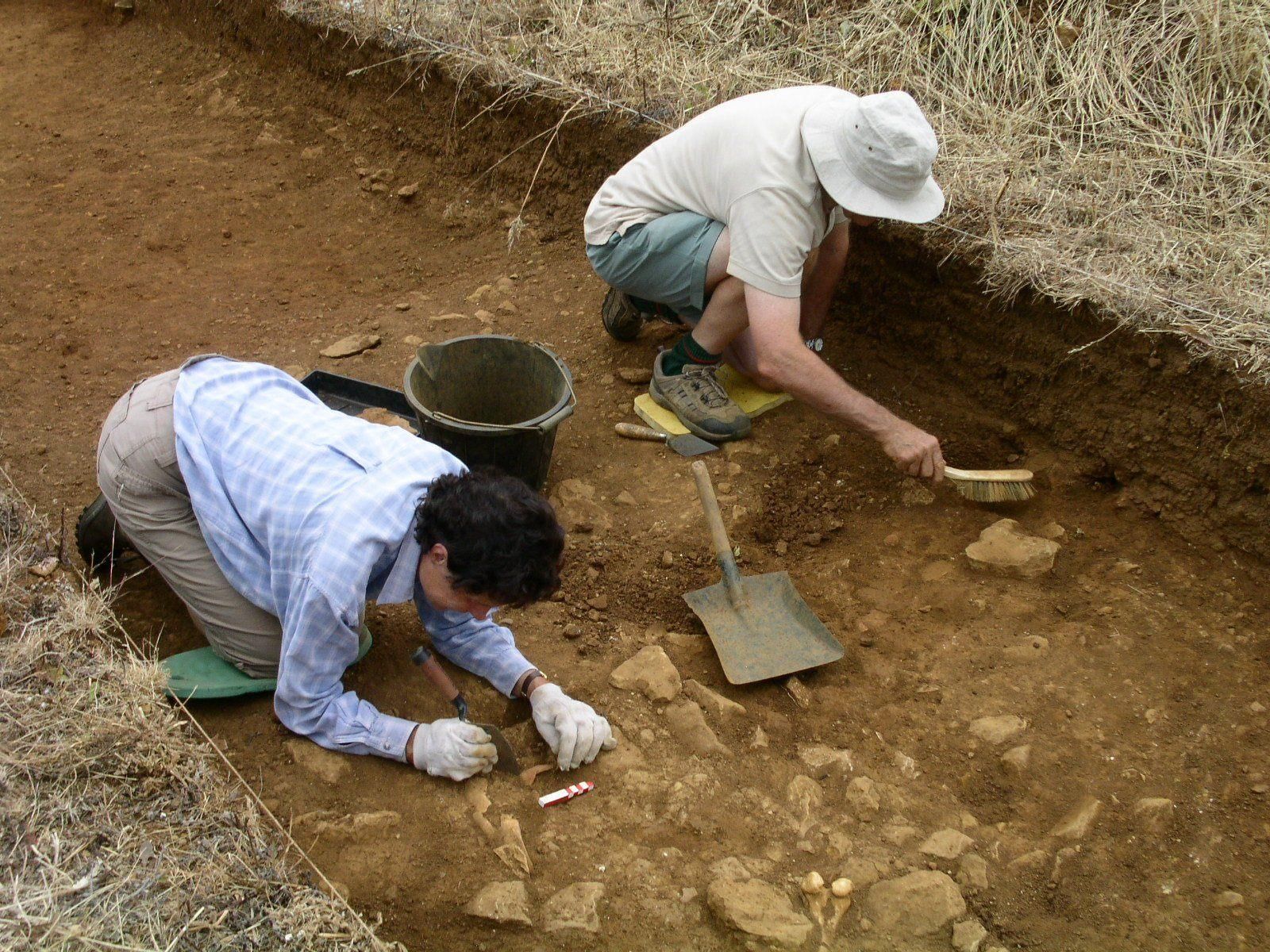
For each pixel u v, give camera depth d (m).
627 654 2.79
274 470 2.24
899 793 2.45
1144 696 2.67
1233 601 2.93
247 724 2.49
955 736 2.59
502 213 4.85
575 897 2.13
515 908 2.10
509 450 3.01
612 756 2.47
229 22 6.05
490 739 2.35
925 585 3.05
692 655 2.83
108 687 2.31
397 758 2.36
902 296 3.78
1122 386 3.23
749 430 3.55
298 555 2.16
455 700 2.42
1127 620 2.89
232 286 4.45
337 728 2.34
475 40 5.04
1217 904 2.21
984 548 3.07
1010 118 4.06
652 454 3.52
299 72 5.76
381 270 4.59
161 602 2.86
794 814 2.37
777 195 2.88
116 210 4.93
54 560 2.75
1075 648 2.81
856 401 2.93
